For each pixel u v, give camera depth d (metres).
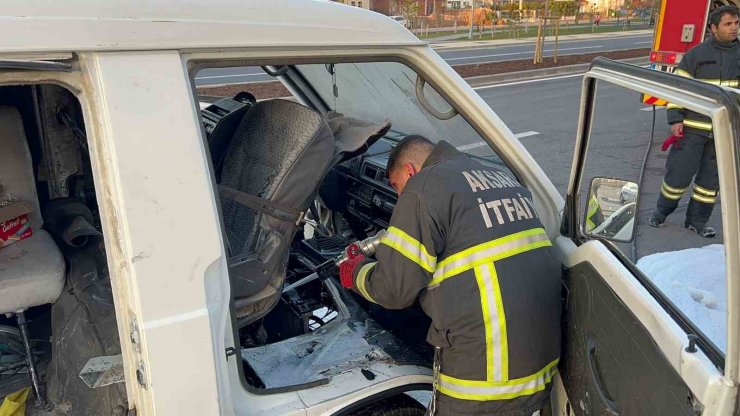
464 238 1.68
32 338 2.06
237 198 1.75
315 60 1.59
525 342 1.70
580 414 1.72
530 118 9.31
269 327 2.36
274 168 1.79
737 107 1.07
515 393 1.73
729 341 1.08
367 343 2.01
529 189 2.04
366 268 1.79
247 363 1.86
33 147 2.25
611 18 36.34
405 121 2.43
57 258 1.90
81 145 2.21
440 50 20.89
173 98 1.33
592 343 1.63
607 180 1.82
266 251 1.80
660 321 1.28
